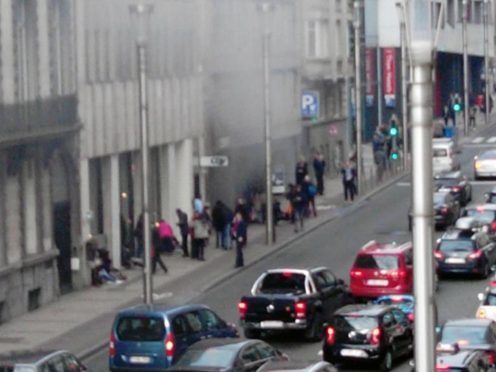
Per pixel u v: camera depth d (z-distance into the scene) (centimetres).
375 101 17062
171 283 8806
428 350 2989
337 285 7338
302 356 6588
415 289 2998
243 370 5316
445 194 11056
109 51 8775
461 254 8862
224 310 7912
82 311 7894
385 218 11706
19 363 4978
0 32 7450
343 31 11994
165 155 9875
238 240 9375
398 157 14425
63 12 8294
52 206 8275
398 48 17000
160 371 5988
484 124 19712
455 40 19300
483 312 6956
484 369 5659
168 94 9356
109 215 9112
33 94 7888
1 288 7550
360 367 6341
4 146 7450
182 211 9938
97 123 8788
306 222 11531
